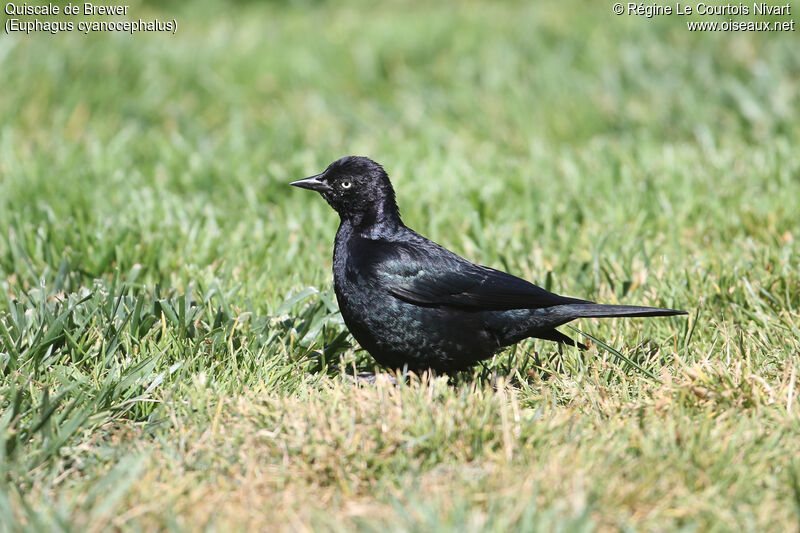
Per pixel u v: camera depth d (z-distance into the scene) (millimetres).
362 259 8992
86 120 19172
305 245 12539
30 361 8375
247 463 6852
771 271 10734
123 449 7188
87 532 5855
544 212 13398
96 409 7746
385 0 28234
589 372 8641
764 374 8258
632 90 19828
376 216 9406
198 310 9539
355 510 6184
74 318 9234
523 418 7277
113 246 11609
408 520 5902
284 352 9031
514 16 24406
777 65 19547
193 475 6715
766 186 14070
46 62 20016
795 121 17672
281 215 13781
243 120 19562
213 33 24219
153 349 8773
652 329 9727
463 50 21984
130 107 19672
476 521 5844
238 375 8492
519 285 8812
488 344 8867
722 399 7617
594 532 5844
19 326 8969
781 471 6555
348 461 6785
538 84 20344
